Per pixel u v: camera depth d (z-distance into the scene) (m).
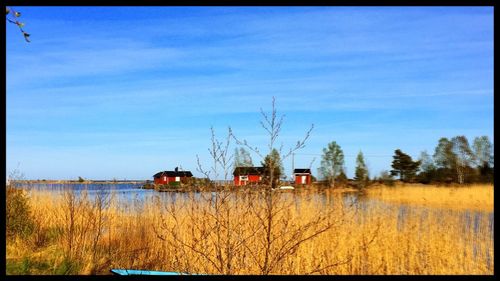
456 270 9.48
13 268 7.48
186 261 7.17
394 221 10.67
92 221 10.48
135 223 10.39
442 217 12.10
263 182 6.47
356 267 9.27
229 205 6.56
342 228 9.32
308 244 8.55
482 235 11.12
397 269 9.50
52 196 11.85
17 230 9.82
